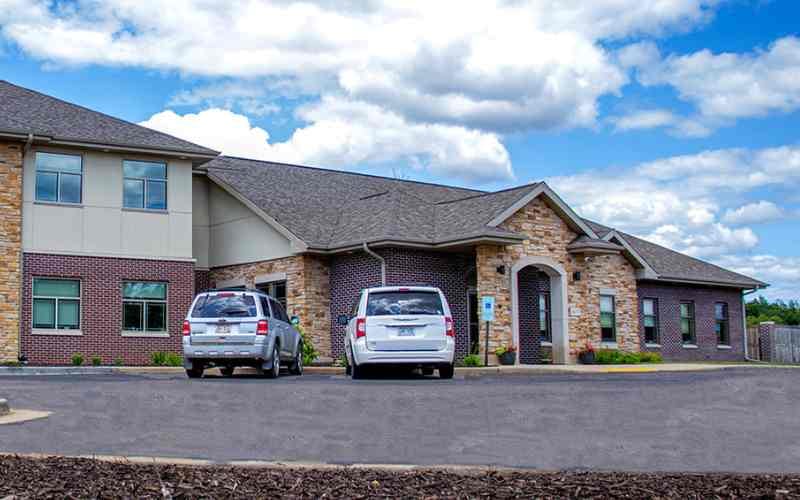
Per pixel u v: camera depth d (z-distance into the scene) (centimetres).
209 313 2123
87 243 2861
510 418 1325
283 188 3375
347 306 2938
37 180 2806
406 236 2800
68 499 728
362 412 1376
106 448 1070
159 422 1267
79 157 2880
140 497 743
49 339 2767
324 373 2517
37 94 3097
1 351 2678
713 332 3969
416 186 3903
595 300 3145
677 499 754
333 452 1063
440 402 1484
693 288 3900
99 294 2866
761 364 3653
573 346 2991
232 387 1695
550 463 1009
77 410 1366
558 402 1489
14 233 2730
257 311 2127
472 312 3012
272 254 3086
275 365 2170
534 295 3088
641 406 1451
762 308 7194
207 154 3038
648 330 3709
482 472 902
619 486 810
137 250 2941
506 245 2822
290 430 1213
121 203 2930
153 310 2962
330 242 2973
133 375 2284
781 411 1411
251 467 919
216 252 3334
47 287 2792
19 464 888
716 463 1017
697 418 1337
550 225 2975
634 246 3819
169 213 3008
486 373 2425
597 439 1162
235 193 3203
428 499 750
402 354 2045
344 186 3631
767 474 915
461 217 2923
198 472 869
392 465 952
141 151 2931
